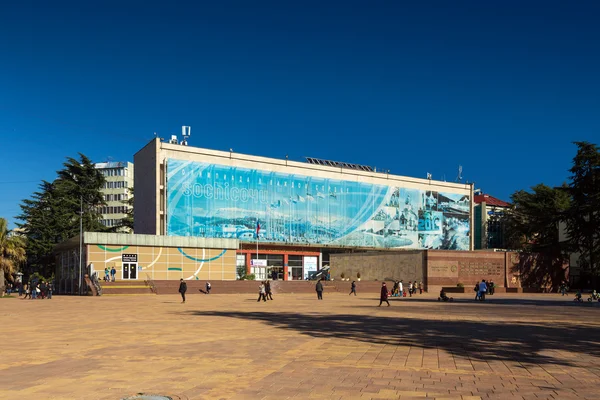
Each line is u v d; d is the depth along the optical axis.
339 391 8.27
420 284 60.62
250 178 83.62
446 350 12.83
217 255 63.06
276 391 8.27
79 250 57.53
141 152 81.50
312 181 89.81
